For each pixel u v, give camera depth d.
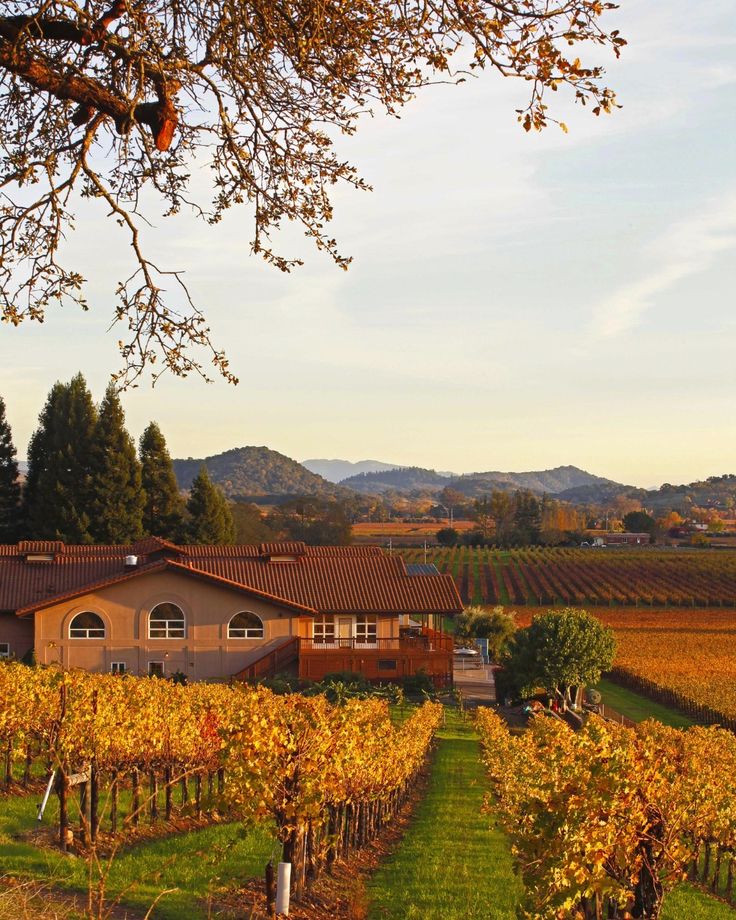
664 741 14.88
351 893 14.32
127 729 17.34
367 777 17.47
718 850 17.36
